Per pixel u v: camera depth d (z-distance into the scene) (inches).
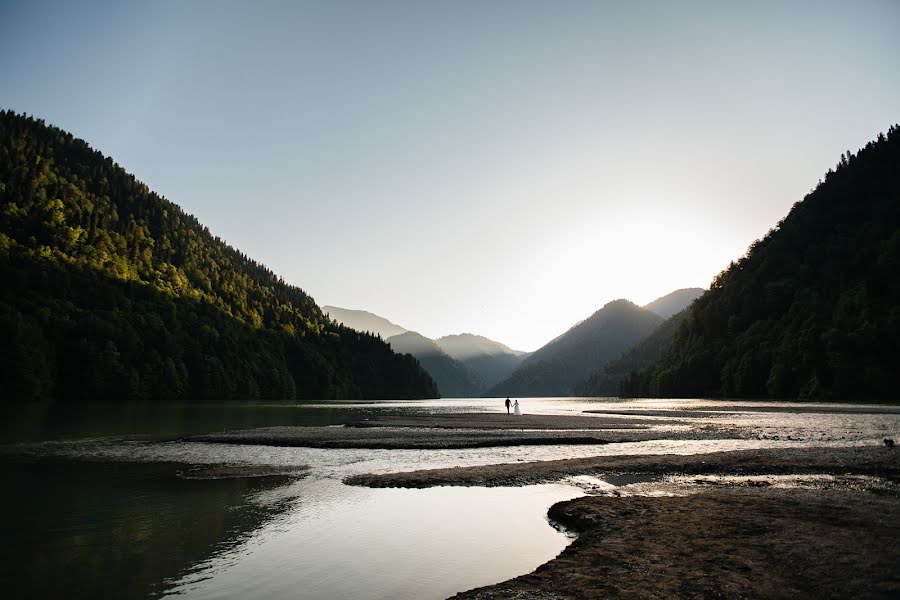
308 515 633.6
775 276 6643.7
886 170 6879.9
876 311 4335.6
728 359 5876.0
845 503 609.9
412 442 1389.0
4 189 5989.2
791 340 4928.6
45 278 4763.8
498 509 659.4
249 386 6274.6
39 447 1288.1
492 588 380.2
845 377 4106.8
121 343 4744.1
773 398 4761.3
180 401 5093.5
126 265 6491.1
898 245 4739.2
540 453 1218.6
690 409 3444.9
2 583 407.8
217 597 384.5
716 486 772.6
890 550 418.6
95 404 3794.3
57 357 4202.8
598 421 2288.4
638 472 901.8
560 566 419.8
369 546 512.1
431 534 552.1
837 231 6441.9
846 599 332.2
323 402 6427.2
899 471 869.8
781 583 364.2
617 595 354.9
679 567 404.2
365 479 851.4
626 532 506.6
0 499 717.9
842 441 1358.3
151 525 585.0
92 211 7076.8
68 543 515.8
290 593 393.1
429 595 391.2
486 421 2325.3
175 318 5890.8
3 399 3548.2
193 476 904.3
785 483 786.8
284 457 1141.7
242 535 548.4
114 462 1061.8
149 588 400.8
